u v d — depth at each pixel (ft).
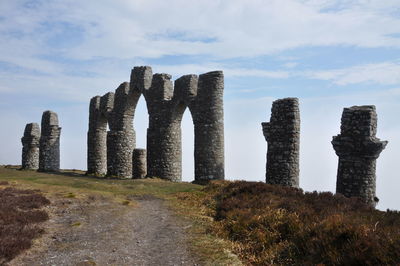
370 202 76.23
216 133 122.11
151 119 145.79
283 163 92.89
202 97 125.18
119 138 160.45
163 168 138.62
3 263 36.76
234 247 44.70
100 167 182.29
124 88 162.71
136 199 90.27
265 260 39.29
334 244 35.76
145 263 39.32
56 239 47.93
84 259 39.93
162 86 142.82
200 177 123.24
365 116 76.84
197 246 45.19
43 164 195.31
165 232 53.01
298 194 65.26
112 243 46.98
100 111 180.24
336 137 81.71
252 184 76.43
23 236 45.29
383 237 32.99
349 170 78.79
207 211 68.08
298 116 93.25
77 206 72.38
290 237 43.04
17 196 75.72
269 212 52.90
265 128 98.43
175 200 86.12
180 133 142.10
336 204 54.24
